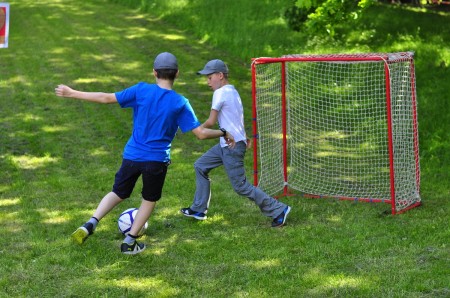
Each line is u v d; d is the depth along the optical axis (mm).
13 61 16750
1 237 7188
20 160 10305
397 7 19500
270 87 11969
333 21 12789
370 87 13016
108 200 6660
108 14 22281
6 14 8125
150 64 16719
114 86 14898
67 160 10328
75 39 18984
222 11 20391
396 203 8219
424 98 12586
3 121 12352
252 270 6254
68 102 13547
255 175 8539
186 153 10742
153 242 7039
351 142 11133
